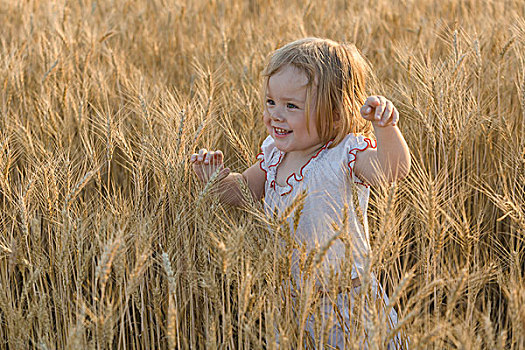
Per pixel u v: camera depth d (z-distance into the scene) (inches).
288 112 92.0
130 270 108.4
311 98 89.7
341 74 90.8
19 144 144.6
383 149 85.2
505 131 135.9
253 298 84.5
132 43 235.6
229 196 107.8
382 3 278.2
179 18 261.9
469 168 138.0
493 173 138.3
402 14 268.4
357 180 93.7
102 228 98.4
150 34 249.3
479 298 108.6
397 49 171.8
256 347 79.3
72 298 106.1
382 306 91.4
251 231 98.2
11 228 117.7
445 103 121.0
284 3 323.6
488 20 226.4
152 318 111.4
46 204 103.4
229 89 166.1
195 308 112.0
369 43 217.6
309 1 281.1
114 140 120.7
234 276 92.9
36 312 94.9
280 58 91.3
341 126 93.4
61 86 164.9
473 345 77.4
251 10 328.8
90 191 138.7
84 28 221.8
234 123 150.4
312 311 85.0
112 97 174.1
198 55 215.9
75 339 75.3
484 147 147.9
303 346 89.6
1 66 184.1
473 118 131.8
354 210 94.3
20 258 96.9
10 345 96.6
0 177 111.7
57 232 98.2
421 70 132.1
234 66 196.1
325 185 93.9
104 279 77.5
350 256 83.0
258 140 138.4
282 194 99.6
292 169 99.3
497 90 156.9
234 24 262.2
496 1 255.6
